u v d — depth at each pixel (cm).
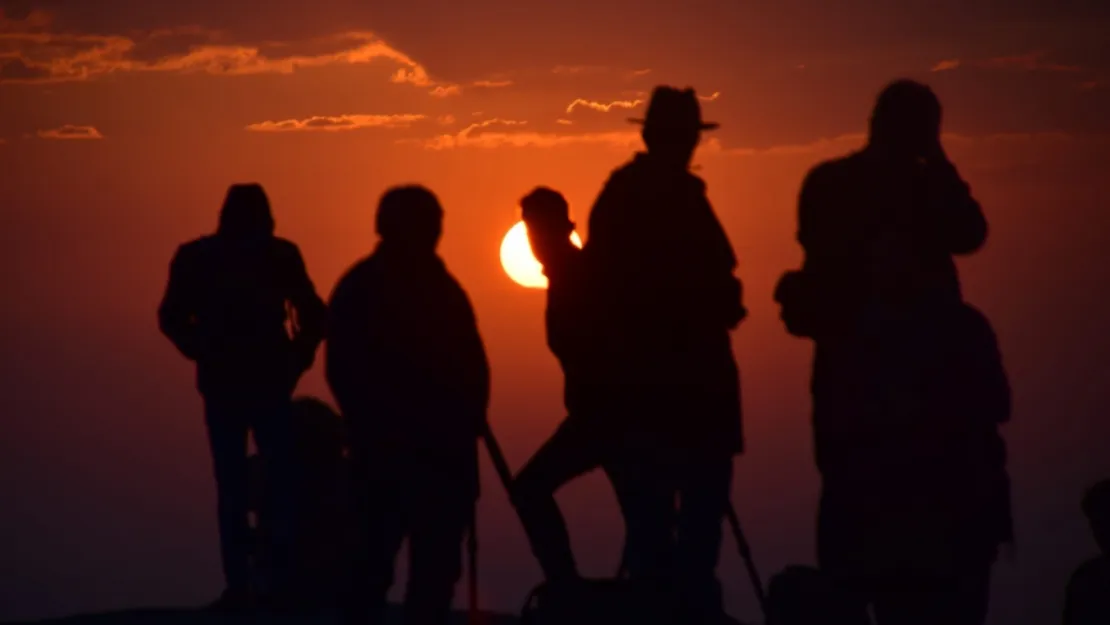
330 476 2400
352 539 1781
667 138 1803
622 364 1766
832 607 1694
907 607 1681
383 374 1711
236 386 2314
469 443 1742
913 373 1658
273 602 2275
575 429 1827
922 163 1722
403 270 1728
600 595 1773
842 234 1705
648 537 1783
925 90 1719
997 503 1675
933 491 1653
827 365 1709
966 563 1661
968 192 1728
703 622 1780
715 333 1780
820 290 1706
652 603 1764
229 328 2314
